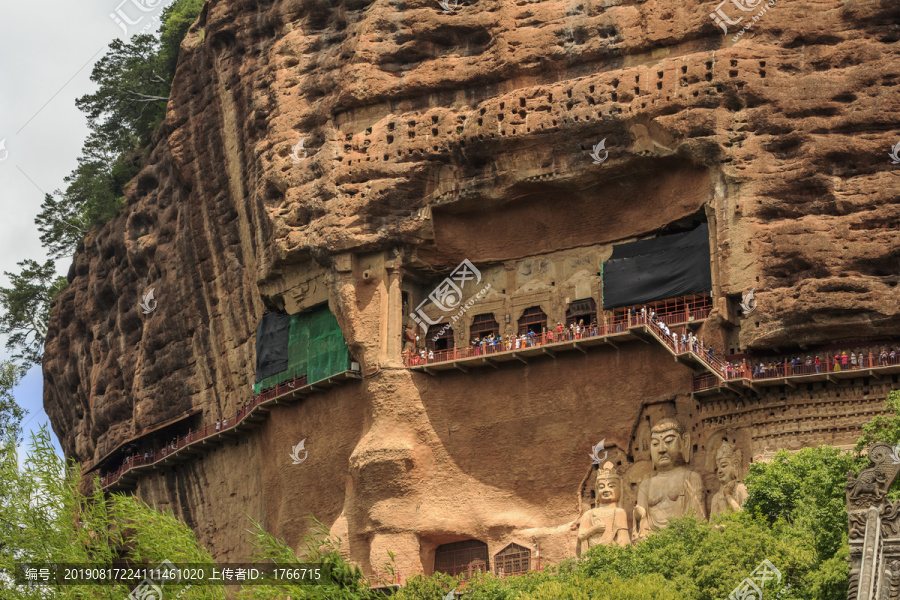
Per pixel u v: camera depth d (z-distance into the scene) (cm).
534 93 5606
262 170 6216
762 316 5059
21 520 3503
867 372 4834
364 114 5972
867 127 5116
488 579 4975
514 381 5666
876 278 4956
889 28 5225
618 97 5434
